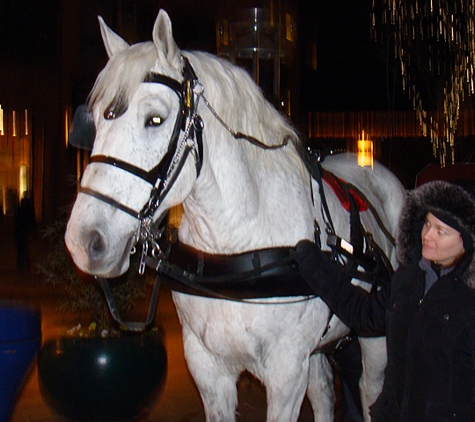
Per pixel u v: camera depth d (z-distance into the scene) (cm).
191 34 1622
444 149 1043
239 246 303
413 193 262
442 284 248
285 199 314
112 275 269
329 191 349
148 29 1744
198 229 306
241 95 307
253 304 301
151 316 328
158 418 491
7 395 379
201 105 289
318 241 317
